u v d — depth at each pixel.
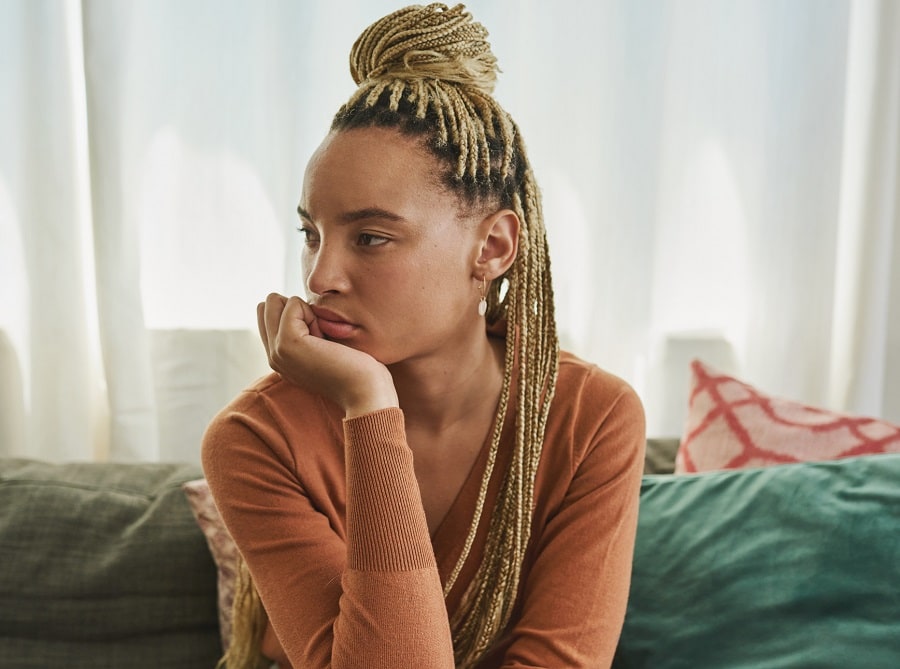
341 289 0.87
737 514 1.29
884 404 2.10
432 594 0.86
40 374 1.89
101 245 1.83
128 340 1.85
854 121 2.07
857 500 1.22
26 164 1.84
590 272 1.99
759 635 1.16
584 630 0.95
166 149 1.89
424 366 0.95
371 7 1.88
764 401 1.52
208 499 1.42
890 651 1.08
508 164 0.94
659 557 1.30
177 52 1.87
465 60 0.93
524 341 1.00
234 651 1.13
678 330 2.04
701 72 1.99
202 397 1.94
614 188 1.96
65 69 1.84
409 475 0.87
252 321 1.93
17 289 1.88
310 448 0.97
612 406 1.04
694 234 2.02
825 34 1.97
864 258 2.07
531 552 1.04
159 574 1.44
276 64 1.87
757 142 2.00
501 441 1.02
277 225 1.91
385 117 0.87
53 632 1.40
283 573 0.92
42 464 1.60
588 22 1.94
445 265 0.88
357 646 0.83
